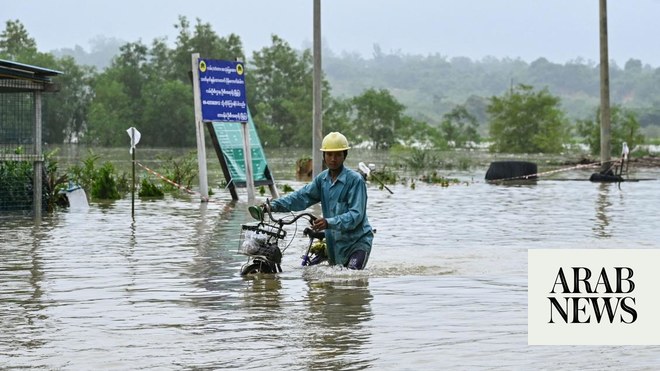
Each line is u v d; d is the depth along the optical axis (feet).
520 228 95.40
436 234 90.02
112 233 90.43
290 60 511.81
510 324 49.78
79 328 49.16
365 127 453.58
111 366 42.09
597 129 340.80
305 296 57.41
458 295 57.72
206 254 75.92
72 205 118.73
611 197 137.28
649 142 419.13
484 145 508.12
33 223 99.25
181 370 41.50
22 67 101.14
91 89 490.49
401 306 54.44
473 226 97.40
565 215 109.50
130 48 509.76
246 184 131.85
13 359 43.27
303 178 183.62
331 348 44.96
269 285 61.11
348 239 65.62
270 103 498.69
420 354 43.80
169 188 150.61
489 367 41.75
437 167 241.55
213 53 508.94
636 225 98.17
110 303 55.52
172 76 509.76
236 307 54.29
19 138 113.39
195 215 109.09
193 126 460.14
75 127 486.79
